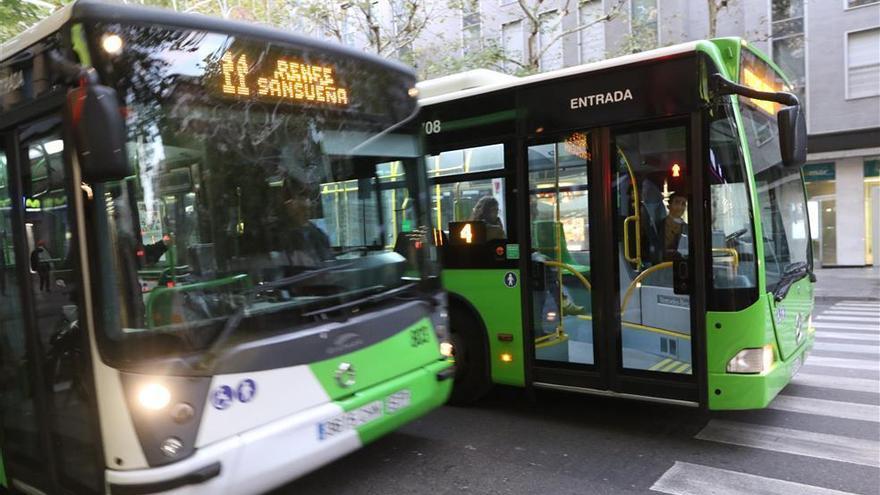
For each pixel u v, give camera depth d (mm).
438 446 4863
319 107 3684
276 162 3422
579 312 5125
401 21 14961
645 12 19016
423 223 4285
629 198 4828
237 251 3182
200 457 2816
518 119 5324
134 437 2715
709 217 4453
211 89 3162
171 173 2975
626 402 5898
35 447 3375
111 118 2562
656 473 4254
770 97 4168
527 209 5332
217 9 14062
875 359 7641
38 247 3143
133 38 2861
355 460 4617
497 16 20250
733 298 4391
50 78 2891
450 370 4270
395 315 3865
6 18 9484
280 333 3225
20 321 3352
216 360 2926
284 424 3135
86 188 2771
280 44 3492
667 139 4641
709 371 4473
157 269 2883
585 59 19641
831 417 5340
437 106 5867
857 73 17656
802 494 3895
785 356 4824
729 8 18781
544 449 4746
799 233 5645
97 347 2766
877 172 18031
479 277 5645
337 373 3426
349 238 3746
